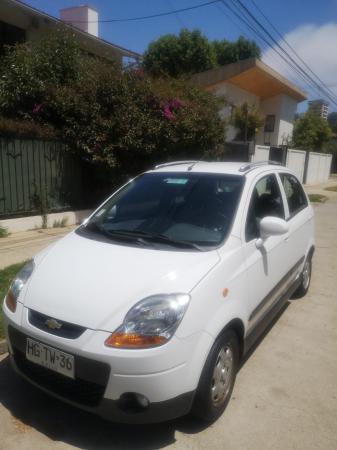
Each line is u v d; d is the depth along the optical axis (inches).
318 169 982.4
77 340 94.9
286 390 130.5
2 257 231.3
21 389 125.7
